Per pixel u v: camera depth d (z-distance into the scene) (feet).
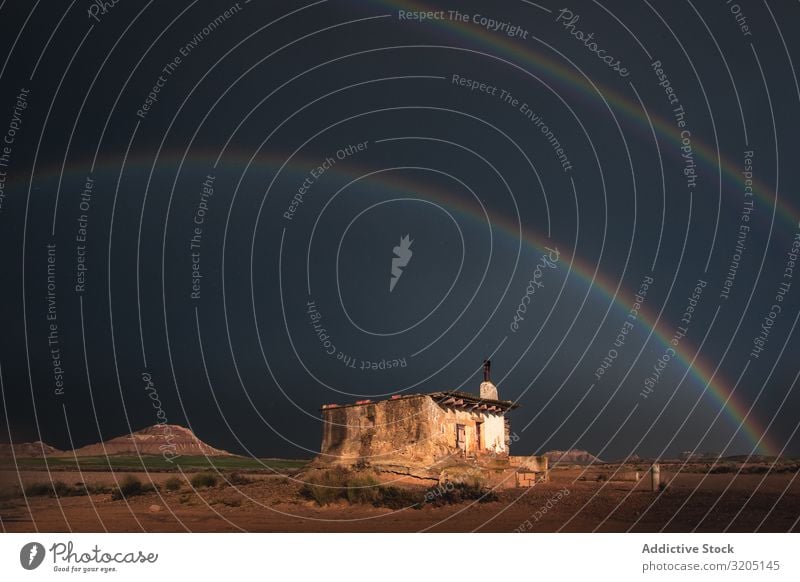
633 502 88.38
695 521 73.15
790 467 145.69
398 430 115.24
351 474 99.86
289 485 107.96
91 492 114.93
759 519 73.31
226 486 114.21
